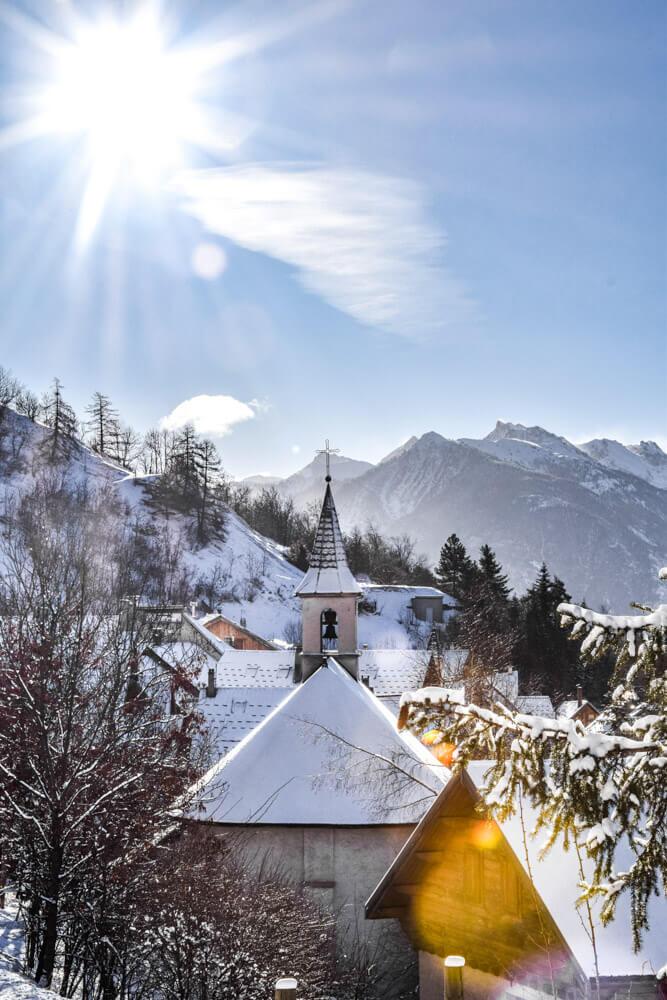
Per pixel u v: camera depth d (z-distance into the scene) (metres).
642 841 7.13
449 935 18.27
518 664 79.19
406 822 23.84
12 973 14.80
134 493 145.50
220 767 25.16
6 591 20.70
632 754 6.99
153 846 17.92
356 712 25.98
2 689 16.92
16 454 147.25
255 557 141.38
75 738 17.17
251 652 55.22
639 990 12.81
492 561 116.19
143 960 16.30
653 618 6.89
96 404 190.62
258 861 23.58
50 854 15.90
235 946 15.86
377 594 120.94
